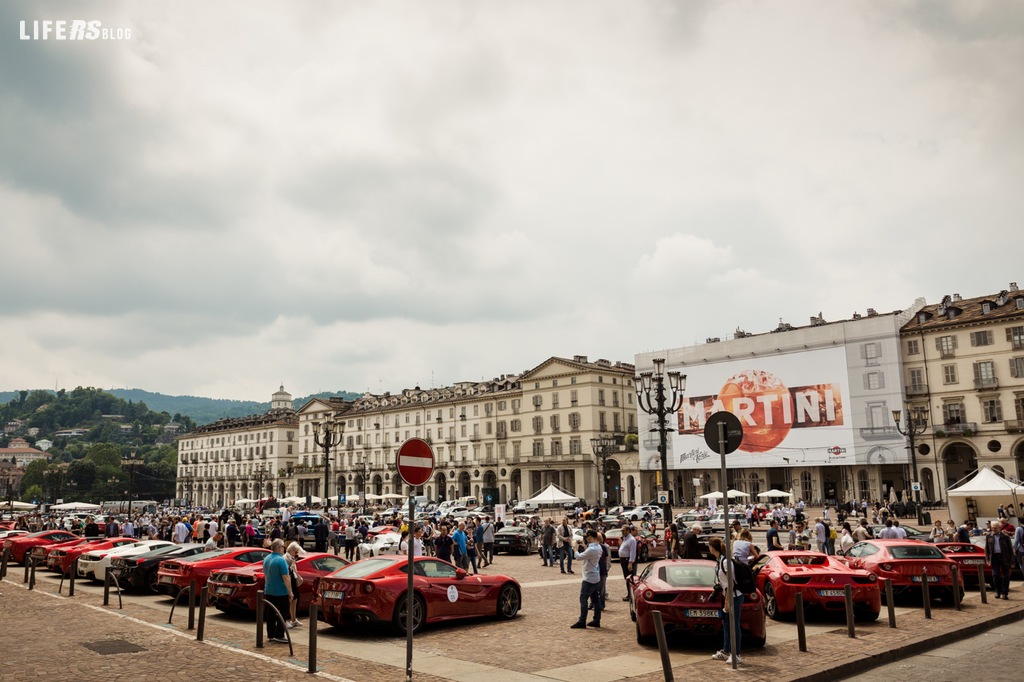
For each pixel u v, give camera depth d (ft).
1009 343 222.69
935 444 231.09
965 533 79.05
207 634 45.42
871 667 37.24
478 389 370.12
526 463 333.21
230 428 503.61
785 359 262.47
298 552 56.75
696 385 282.36
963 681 33.86
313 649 35.27
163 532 124.57
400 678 33.99
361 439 410.52
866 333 246.68
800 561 52.75
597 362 344.49
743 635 39.58
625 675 34.55
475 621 50.57
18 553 99.91
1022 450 220.43
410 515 34.71
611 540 102.68
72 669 35.70
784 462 258.16
